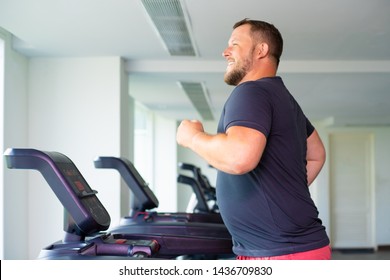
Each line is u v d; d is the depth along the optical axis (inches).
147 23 121.2
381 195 369.7
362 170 373.4
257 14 112.7
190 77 185.3
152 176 356.8
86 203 65.2
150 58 165.2
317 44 142.9
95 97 160.6
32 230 155.9
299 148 52.1
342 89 216.4
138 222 108.7
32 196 156.5
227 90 222.5
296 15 113.4
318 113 322.3
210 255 108.2
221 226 106.3
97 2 104.6
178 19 116.6
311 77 183.6
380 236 365.7
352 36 133.3
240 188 50.4
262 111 46.3
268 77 53.7
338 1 103.4
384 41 138.9
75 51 152.5
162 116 362.0
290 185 49.9
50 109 159.6
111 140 159.6
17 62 151.0
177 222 109.3
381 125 361.1
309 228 50.4
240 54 56.8
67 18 115.9
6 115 140.9
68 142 159.3
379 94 231.9
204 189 200.1
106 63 161.3
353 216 370.0
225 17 114.8
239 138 43.8
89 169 158.9
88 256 63.1
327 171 369.1
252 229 50.1
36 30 126.6
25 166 62.7
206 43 142.0
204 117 353.4
